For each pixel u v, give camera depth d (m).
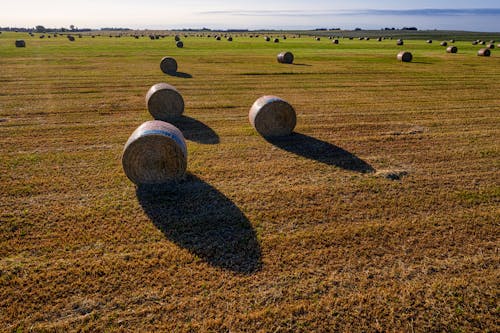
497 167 10.34
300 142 12.26
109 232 6.88
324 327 4.93
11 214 7.39
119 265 5.99
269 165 10.23
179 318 5.02
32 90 19.64
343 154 11.16
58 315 5.04
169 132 8.70
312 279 5.77
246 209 7.80
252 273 5.89
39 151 10.95
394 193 8.64
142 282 5.66
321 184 9.07
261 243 6.65
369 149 11.63
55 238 6.67
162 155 8.60
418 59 39.59
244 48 53.78
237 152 11.23
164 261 6.09
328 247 6.58
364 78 25.78
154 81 23.41
